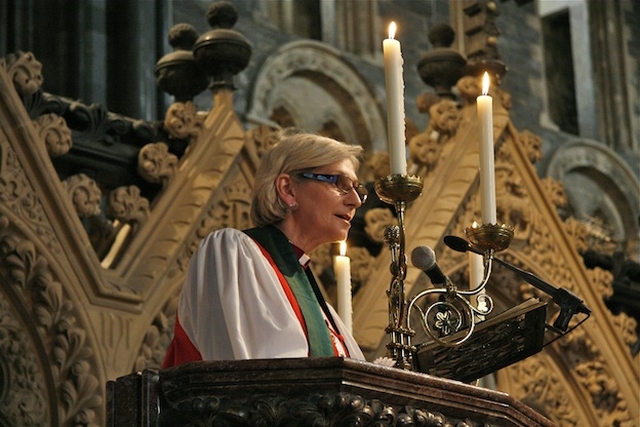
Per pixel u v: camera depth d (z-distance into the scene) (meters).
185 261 14.20
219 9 16.16
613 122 45.91
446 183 17.11
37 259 13.03
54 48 26.02
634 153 45.81
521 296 17.95
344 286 10.95
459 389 6.65
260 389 6.19
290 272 8.46
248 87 35.00
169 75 15.91
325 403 6.14
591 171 44.38
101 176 14.55
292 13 37.91
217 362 6.17
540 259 18.17
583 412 18.39
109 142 14.51
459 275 16.80
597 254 19.89
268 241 8.59
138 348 13.52
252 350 7.61
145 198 14.35
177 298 13.98
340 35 38.75
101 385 13.09
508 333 8.66
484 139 9.53
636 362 18.88
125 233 14.11
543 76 44.78
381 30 39.25
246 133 15.19
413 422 6.42
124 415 6.36
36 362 12.98
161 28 26.72
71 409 12.91
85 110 14.24
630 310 20.59
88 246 13.40
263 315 7.71
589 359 18.48
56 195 13.28
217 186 14.66
